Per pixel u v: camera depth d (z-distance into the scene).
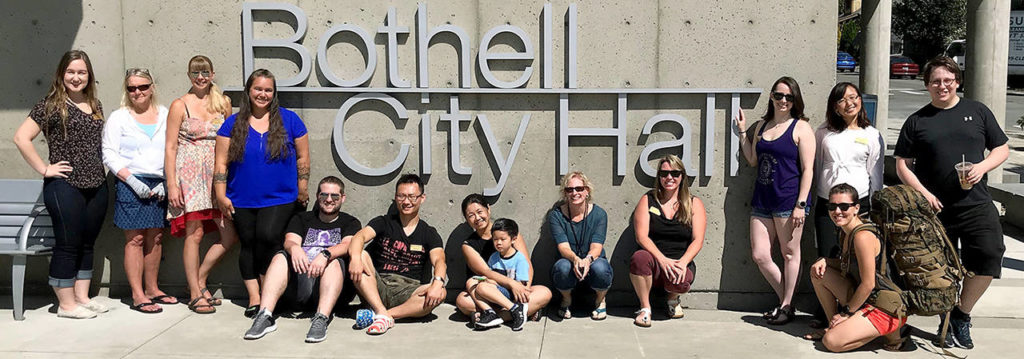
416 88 5.35
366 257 5.09
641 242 5.13
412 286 5.19
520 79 5.30
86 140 5.13
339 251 5.09
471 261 5.17
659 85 5.29
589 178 5.42
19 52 5.54
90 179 5.15
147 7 5.45
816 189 5.19
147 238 5.45
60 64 5.06
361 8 5.35
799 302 5.36
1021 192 8.10
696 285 5.47
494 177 5.44
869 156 4.80
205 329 5.01
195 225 5.33
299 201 5.35
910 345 4.69
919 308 4.41
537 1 5.26
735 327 5.07
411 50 5.37
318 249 5.16
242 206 5.16
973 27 8.26
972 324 5.08
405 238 5.25
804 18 5.18
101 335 4.89
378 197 5.51
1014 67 25.59
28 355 4.55
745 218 5.36
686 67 5.27
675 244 5.17
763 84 5.24
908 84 30.95
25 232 5.13
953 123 4.52
